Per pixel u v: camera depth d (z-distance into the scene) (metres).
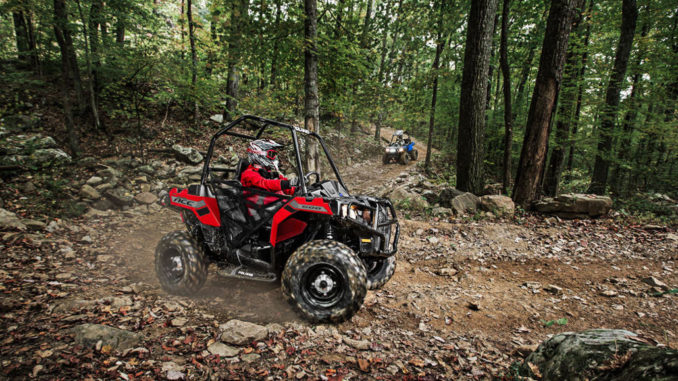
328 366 2.35
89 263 4.04
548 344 2.34
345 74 9.47
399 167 15.95
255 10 7.06
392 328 3.06
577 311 3.65
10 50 11.11
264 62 8.70
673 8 10.41
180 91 10.17
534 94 7.80
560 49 7.42
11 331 2.40
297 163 3.29
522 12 11.61
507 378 2.28
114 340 2.35
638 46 10.41
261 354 2.43
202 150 10.27
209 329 2.75
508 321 3.39
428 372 2.35
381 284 3.86
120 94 10.28
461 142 8.80
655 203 8.48
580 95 10.47
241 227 3.45
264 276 3.24
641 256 5.32
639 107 10.30
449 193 8.09
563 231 6.50
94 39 8.55
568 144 10.48
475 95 8.45
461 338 2.96
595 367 1.82
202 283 3.39
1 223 4.54
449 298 3.86
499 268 4.93
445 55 13.22
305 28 7.88
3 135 7.36
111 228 5.50
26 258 3.86
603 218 7.21
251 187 3.43
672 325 3.32
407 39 13.05
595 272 4.76
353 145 18.73
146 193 7.12
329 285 2.89
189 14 10.75
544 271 4.82
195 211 3.54
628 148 10.82
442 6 11.59
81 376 1.99
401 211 7.87
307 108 8.44
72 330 2.43
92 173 7.25
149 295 3.34
